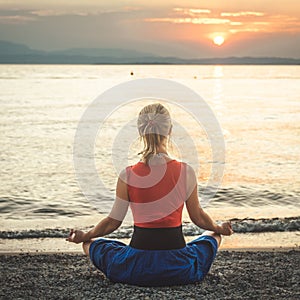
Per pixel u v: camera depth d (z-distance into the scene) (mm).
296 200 12203
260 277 5023
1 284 4828
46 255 6121
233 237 7695
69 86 87500
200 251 4652
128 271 4508
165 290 4469
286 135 28312
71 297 4402
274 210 10914
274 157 20312
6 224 9617
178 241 4480
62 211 11109
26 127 31531
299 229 8234
